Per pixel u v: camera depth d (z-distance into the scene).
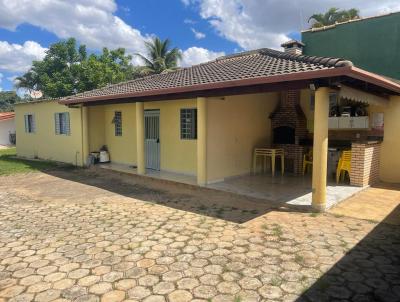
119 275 3.94
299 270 4.00
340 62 5.48
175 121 10.76
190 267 4.12
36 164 14.27
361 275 3.86
